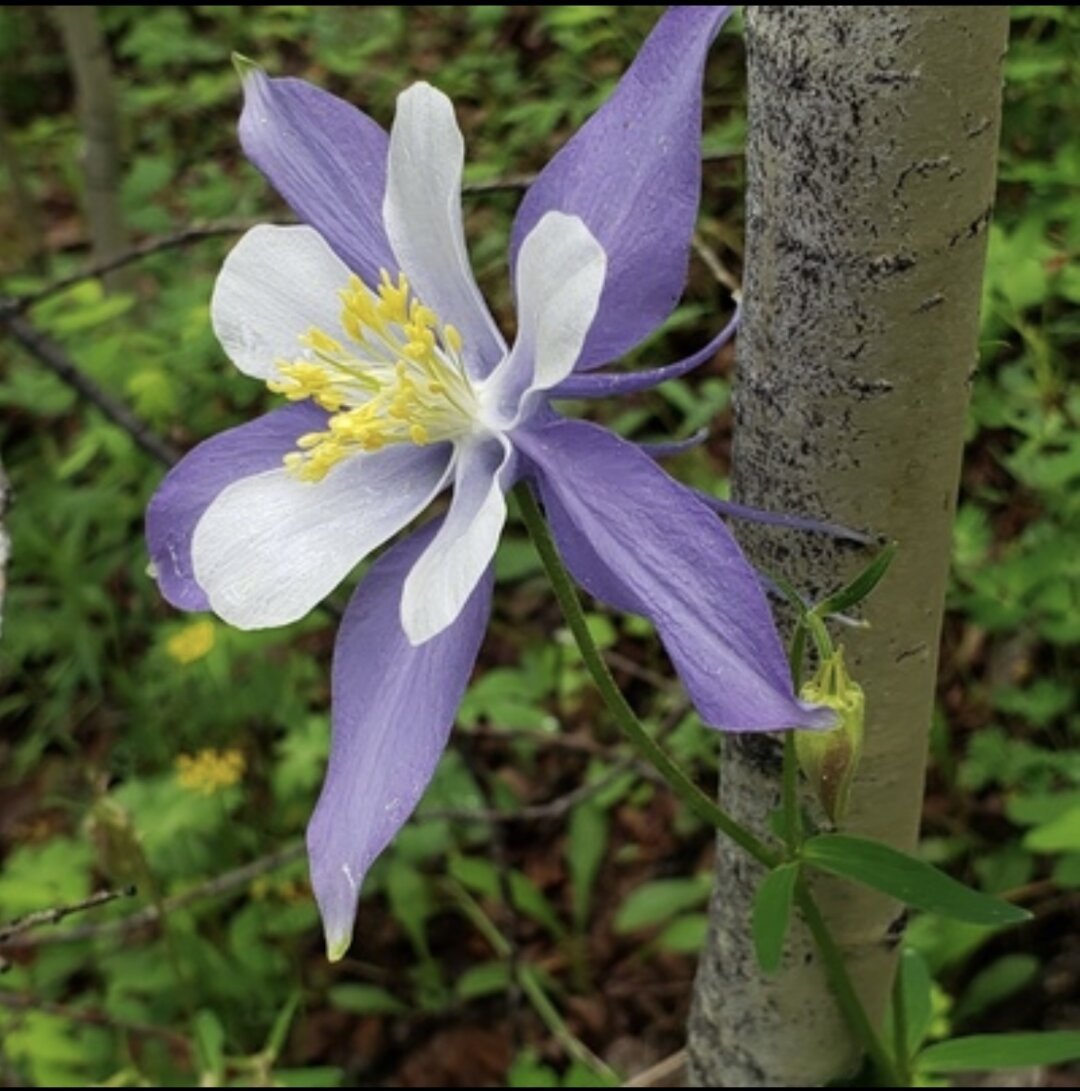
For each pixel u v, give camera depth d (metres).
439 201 0.11
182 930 0.25
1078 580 0.22
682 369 0.11
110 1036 0.25
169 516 0.12
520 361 0.11
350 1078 0.25
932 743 0.24
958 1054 0.16
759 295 0.12
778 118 0.11
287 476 0.12
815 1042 0.17
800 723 0.09
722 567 0.09
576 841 0.26
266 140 0.12
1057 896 0.24
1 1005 0.23
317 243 0.12
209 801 0.25
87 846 0.25
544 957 0.26
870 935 0.16
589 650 0.12
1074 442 0.22
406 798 0.11
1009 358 0.25
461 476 0.11
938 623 0.14
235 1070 0.25
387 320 0.11
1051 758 0.21
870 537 0.12
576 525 0.10
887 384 0.12
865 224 0.11
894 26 0.11
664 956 0.26
